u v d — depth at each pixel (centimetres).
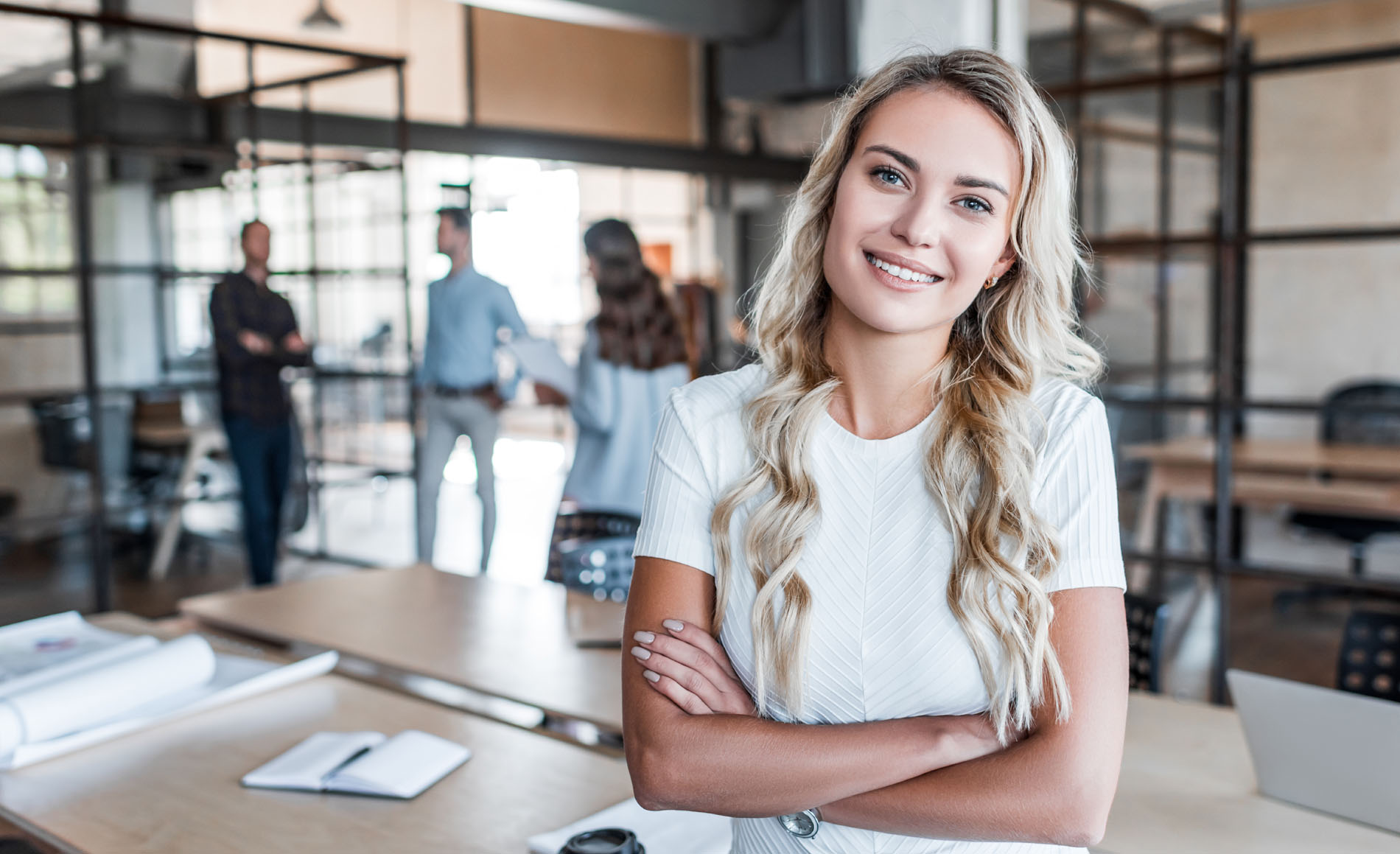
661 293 371
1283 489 509
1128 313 641
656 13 741
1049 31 484
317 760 170
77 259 510
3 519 512
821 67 790
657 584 116
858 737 105
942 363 112
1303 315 740
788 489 110
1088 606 106
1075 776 103
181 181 613
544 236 987
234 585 580
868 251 107
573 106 927
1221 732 188
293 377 634
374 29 773
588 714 194
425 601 274
